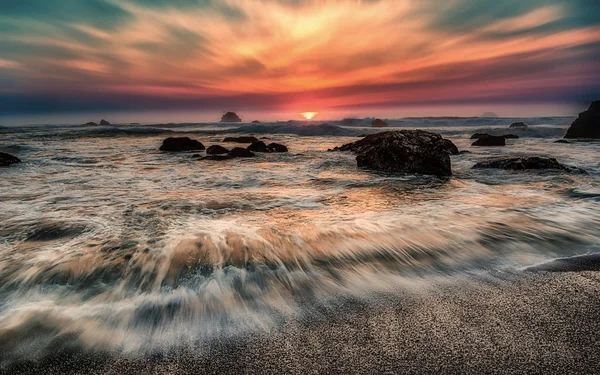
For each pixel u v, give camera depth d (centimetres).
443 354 212
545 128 3891
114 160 1418
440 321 250
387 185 843
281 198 682
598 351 213
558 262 366
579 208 582
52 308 266
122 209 579
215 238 423
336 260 369
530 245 415
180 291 296
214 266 344
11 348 218
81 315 258
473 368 200
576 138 2905
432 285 314
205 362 208
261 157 1548
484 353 212
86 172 1076
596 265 357
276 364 205
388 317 257
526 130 3769
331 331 239
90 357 212
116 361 208
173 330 241
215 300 283
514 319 251
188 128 5278
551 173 964
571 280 321
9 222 491
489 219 519
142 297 285
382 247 406
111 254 370
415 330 239
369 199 673
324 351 217
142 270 333
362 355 212
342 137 3372
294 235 440
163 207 597
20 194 715
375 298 289
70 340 228
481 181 895
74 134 3394
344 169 1153
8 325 243
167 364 206
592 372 195
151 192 747
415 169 1043
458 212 561
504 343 222
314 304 279
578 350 214
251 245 401
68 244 400
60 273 325
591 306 270
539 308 267
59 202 636
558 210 570
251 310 269
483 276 333
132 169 1154
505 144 2228
